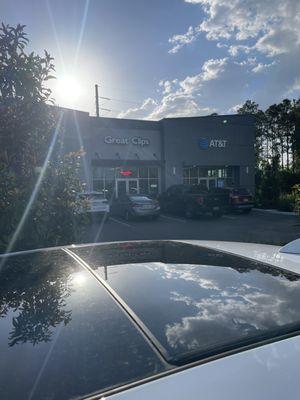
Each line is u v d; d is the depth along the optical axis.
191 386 1.04
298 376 1.10
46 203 4.46
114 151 27.67
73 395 1.01
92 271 1.92
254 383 1.06
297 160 34.22
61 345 1.23
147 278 1.77
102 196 19.34
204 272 1.85
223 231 15.75
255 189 29.97
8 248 4.06
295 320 1.36
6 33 4.34
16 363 1.15
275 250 2.38
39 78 4.46
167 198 22.72
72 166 4.74
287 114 64.19
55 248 2.64
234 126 30.97
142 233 15.45
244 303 1.49
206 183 31.06
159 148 29.39
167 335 1.26
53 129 4.62
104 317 1.39
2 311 1.51
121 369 1.10
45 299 1.58
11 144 4.34
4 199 4.14
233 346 1.21
